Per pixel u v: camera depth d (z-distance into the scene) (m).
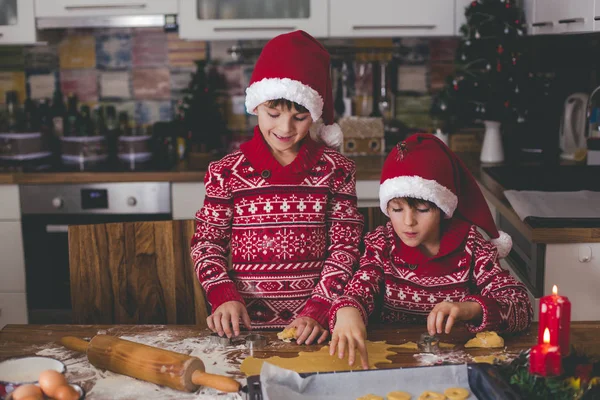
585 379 0.96
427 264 1.45
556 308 0.99
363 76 3.26
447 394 1.01
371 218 1.75
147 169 2.84
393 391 1.03
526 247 1.96
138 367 1.09
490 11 2.63
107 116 3.22
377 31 2.92
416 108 3.29
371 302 1.37
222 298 1.38
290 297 1.54
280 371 1.02
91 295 1.62
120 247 1.62
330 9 2.90
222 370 1.15
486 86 2.70
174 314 1.66
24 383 1.02
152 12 2.91
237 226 1.56
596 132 2.62
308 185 1.54
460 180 1.48
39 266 2.84
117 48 3.27
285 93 1.42
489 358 1.19
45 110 3.22
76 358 1.21
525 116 2.86
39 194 2.79
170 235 1.64
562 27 2.26
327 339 1.29
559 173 2.57
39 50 3.25
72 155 3.00
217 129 3.12
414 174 1.38
